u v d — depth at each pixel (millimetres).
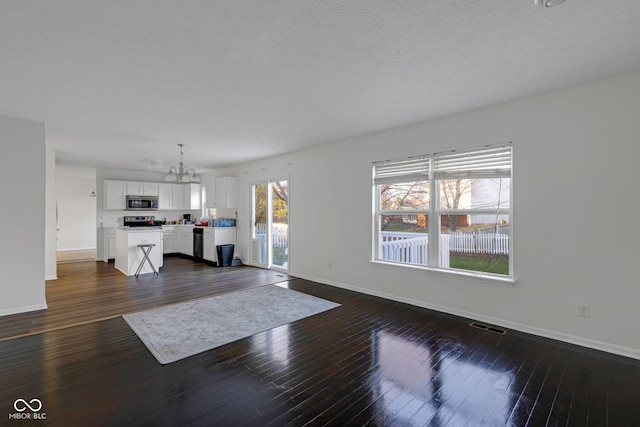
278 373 2404
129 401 2039
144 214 8578
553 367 2484
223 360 2605
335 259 5098
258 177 6727
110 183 7676
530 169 3133
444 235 3891
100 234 7734
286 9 1747
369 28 1950
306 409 1976
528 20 1872
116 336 3064
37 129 3795
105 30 1938
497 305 3381
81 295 4527
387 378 2336
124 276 5836
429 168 3904
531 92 3021
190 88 2863
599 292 2777
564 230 2949
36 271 3811
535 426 1832
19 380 2273
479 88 2918
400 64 2436
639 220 2592
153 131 4320
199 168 7934
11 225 3648
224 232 7309
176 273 6152
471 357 2656
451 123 3695
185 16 1806
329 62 2396
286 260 6398
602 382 2271
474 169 3529
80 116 3635
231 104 3281
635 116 2600
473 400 2074
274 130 4324
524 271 3191
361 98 3145
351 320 3545
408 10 1771
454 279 3719
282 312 3807
